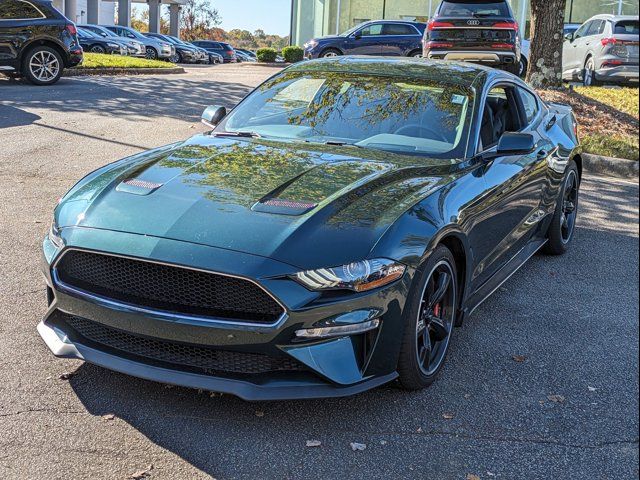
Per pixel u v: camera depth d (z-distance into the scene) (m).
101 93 14.38
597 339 4.62
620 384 4.01
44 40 15.40
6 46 15.01
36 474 2.98
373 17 36.50
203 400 3.63
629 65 15.82
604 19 16.56
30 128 10.23
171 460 3.13
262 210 3.54
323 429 3.43
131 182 3.89
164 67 22.25
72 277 3.62
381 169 4.12
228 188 3.76
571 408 3.73
